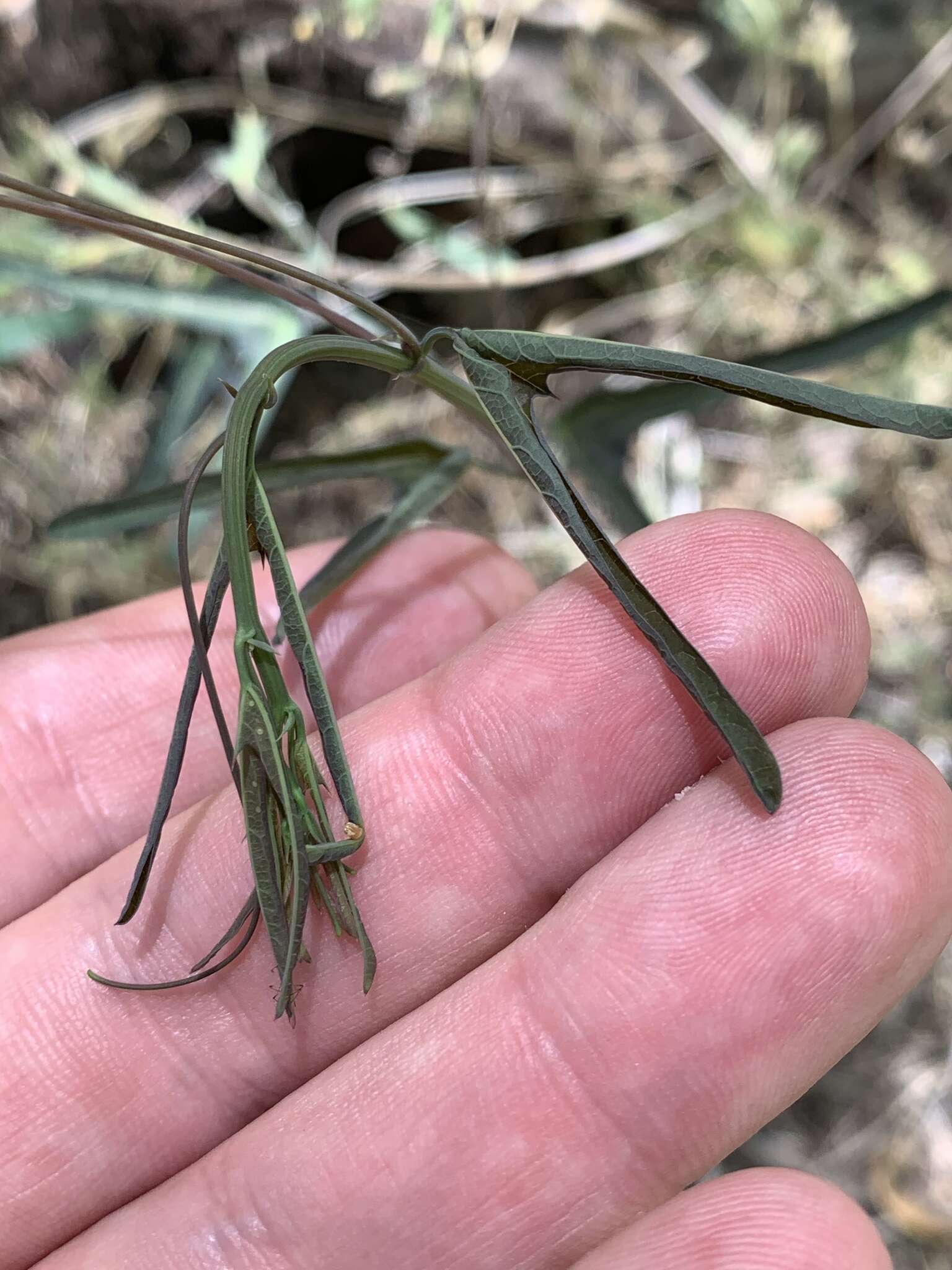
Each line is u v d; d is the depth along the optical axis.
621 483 0.09
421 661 0.08
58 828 0.08
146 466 0.11
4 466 0.13
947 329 0.12
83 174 0.10
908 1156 0.12
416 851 0.07
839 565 0.06
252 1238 0.06
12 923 0.07
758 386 0.05
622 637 0.06
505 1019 0.06
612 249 0.12
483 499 0.13
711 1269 0.05
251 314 0.11
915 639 0.13
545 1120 0.06
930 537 0.13
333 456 0.08
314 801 0.06
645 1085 0.06
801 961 0.06
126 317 0.12
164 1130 0.07
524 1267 0.06
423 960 0.07
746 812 0.06
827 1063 0.06
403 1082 0.06
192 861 0.07
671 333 0.13
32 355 0.14
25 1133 0.07
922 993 0.12
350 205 0.12
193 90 0.12
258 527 0.05
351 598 0.08
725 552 0.06
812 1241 0.05
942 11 0.13
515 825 0.07
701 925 0.06
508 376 0.06
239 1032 0.07
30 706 0.08
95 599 0.14
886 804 0.06
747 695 0.06
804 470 0.13
